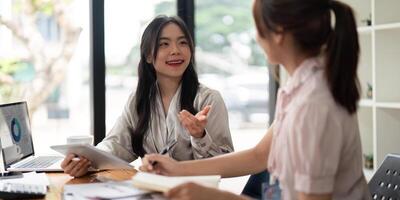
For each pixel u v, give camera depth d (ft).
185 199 3.82
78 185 5.23
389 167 5.17
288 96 3.93
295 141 3.65
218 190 3.96
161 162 5.11
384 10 8.85
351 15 3.78
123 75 10.39
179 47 7.45
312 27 3.73
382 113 8.94
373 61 8.89
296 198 3.86
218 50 11.69
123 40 10.36
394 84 9.02
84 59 10.52
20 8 10.43
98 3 10.04
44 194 5.03
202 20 11.40
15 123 7.13
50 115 10.87
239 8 11.75
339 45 3.70
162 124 7.52
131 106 7.72
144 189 4.37
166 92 7.67
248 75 11.98
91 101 10.23
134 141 7.58
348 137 3.82
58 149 5.94
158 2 10.71
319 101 3.62
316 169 3.58
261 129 12.02
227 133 7.42
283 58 3.99
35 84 10.69
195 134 6.60
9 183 5.44
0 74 10.23
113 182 5.35
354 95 3.73
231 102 12.01
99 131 10.20
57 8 10.65
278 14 3.73
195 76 7.67
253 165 5.16
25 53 10.54
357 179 4.08
